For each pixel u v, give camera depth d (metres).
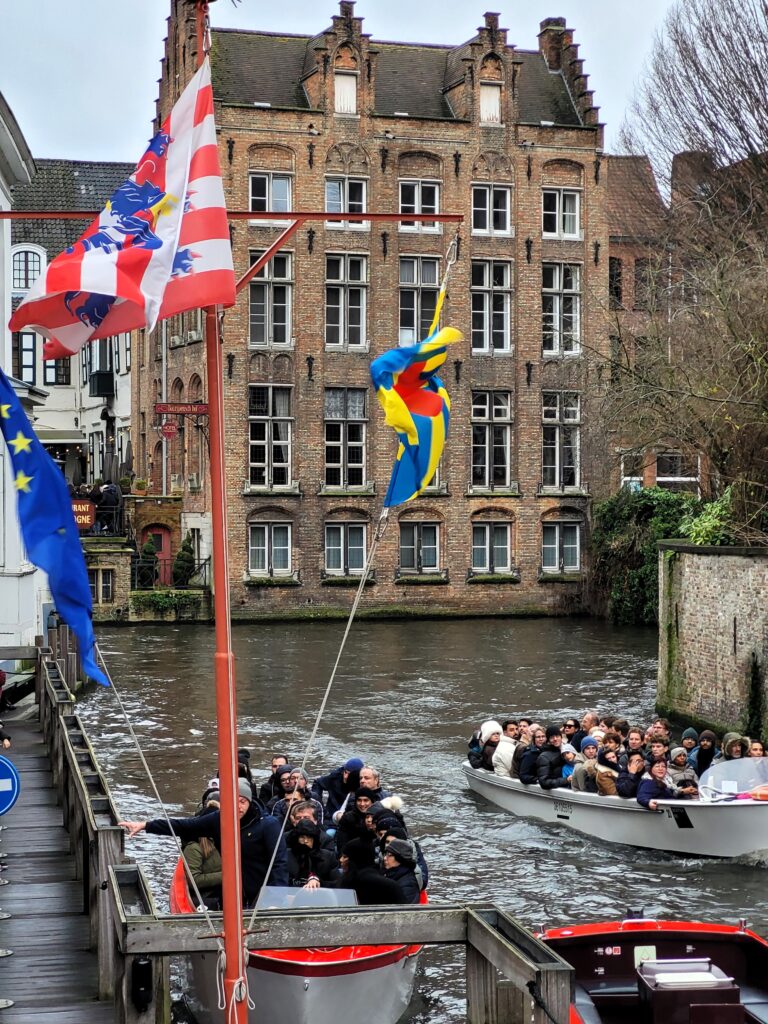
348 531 48.41
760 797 17.44
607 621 47.69
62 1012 9.39
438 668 35.22
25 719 22.92
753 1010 10.77
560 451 50.44
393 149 48.78
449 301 49.34
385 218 8.40
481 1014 8.59
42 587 31.14
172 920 8.48
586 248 50.84
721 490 29.02
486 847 18.33
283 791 15.30
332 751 24.58
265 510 47.53
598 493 49.66
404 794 21.39
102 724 26.88
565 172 50.59
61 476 7.55
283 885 11.48
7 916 11.74
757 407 26.75
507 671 34.66
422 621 47.88
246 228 47.38
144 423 55.84
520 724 21.59
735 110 41.59
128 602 45.56
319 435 48.12
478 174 49.62
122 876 9.48
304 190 47.97
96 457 64.19
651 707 29.30
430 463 8.71
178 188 7.50
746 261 31.91
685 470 43.84
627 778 18.34
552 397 50.59
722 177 40.66
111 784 21.61
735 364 27.28
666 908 15.65
